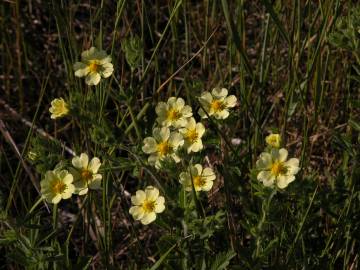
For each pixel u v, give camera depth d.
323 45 0.36
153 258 0.35
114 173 0.36
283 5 0.45
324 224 0.37
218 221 0.29
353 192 0.32
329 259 0.34
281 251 0.33
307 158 0.38
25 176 0.42
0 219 0.28
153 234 0.39
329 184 0.39
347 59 0.43
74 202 0.44
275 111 0.44
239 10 0.37
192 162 0.30
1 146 0.42
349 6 0.35
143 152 0.30
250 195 0.35
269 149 0.29
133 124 0.31
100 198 0.36
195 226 0.27
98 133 0.31
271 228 0.33
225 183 0.30
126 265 0.39
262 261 0.29
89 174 0.28
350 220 0.33
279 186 0.27
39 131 0.45
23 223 0.27
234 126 0.37
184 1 0.39
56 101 0.30
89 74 0.31
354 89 0.44
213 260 0.29
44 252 0.31
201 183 0.28
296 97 0.38
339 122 0.44
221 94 0.31
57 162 0.31
